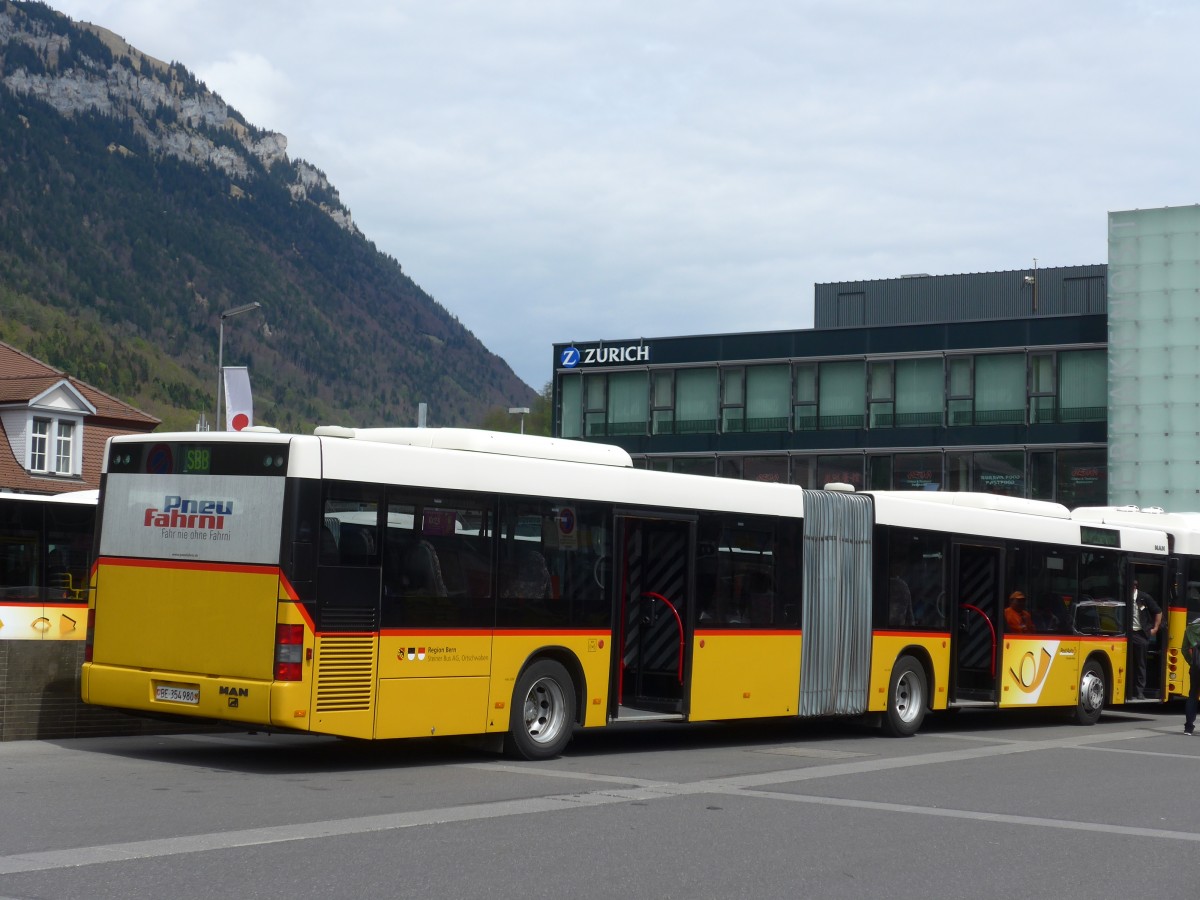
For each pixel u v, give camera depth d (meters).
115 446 14.60
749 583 17.78
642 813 11.53
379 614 13.77
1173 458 50.44
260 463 13.58
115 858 8.86
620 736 18.84
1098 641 23.95
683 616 16.92
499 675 14.85
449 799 11.96
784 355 58.62
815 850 10.16
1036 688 22.52
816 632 18.64
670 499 16.83
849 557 19.25
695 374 60.56
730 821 11.30
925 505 20.58
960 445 55.09
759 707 17.77
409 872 8.77
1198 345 50.38
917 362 56.25
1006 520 22.14
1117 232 51.78
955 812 12.27
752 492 17.92
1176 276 50.75
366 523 13.77
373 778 13.30
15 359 54.31
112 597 14.40
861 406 57.16
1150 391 50.91
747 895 8.57
